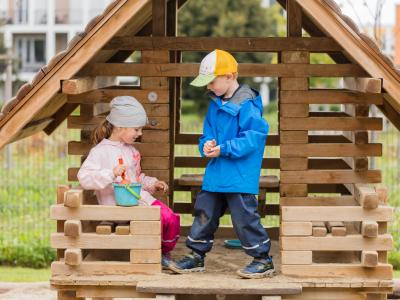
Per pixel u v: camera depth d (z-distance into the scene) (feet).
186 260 18.43
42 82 17.52
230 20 115.75
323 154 19.33
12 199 42.80
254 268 17.83
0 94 120.37
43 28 148.66
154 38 19.58
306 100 19.34
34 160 51.88
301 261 17.66
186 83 114.62
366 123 19.26
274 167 24.03
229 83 18.22
